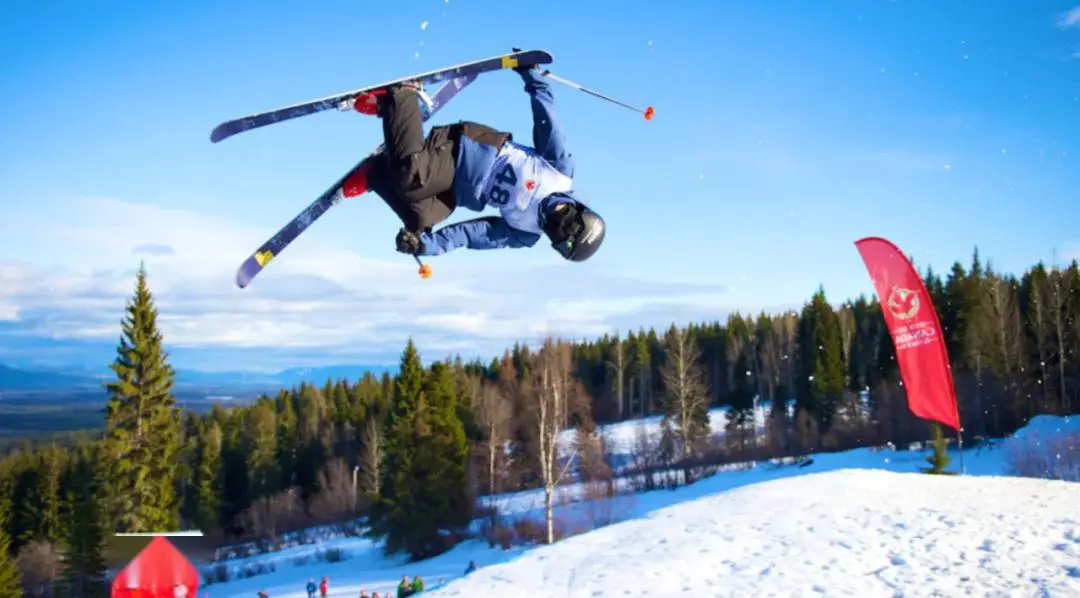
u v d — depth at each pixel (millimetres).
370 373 69188
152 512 26156
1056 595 7445
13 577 27266
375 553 32969
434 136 4047
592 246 4191
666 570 8906
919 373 15539
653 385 65438
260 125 4223
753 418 44719
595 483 31703
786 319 51781
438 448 31203
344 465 48812
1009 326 37781
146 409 26734
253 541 44500
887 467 30484
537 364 31078
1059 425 28922
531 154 4184
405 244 4172
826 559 9070
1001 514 10750
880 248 15562
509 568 9469
